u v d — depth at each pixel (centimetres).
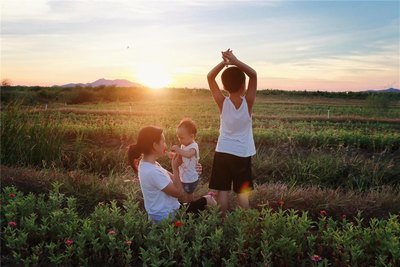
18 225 558
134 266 461
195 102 4531
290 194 691
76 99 4281
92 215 532
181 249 454
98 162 1021
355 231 502
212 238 463
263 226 516
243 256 457
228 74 530
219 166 552
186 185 586
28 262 445
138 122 1922
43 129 999
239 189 549
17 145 965
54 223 525
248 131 550
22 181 732
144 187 518
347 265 445
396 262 443
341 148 1277
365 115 3014
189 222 509
